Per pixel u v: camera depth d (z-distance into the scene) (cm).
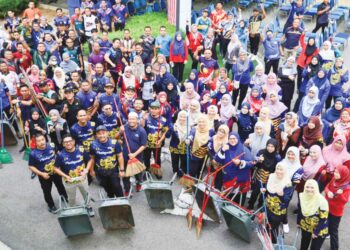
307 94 965
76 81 1016
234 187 743
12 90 1043
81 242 717
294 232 736
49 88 952
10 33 1462
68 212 682
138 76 1138
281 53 1317
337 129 870
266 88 1010
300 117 959
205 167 879
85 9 1498
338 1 2008
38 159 718
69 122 923
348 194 644
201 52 1305
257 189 743
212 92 1002
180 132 820
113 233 737
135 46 1186
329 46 1127
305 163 729
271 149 701
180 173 876
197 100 935
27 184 877
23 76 1049
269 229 677
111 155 722
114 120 852
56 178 753
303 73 1100
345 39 1552
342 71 1059
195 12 1720
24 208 805
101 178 748
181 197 809
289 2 1906
